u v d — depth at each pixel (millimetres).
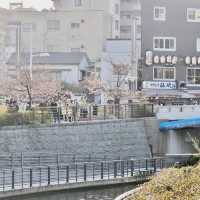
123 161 80688
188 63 142750
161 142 102312
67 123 92188
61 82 142750
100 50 172250
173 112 103625
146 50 141875
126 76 145500
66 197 70438
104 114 100750
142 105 104938
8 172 75125
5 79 133500
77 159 91500
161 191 36719
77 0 176250
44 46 173750
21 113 89750
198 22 144125
